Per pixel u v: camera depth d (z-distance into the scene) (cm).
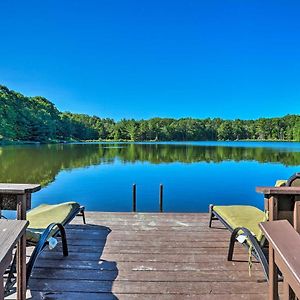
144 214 421
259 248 203
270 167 1697
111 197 891
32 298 194
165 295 198
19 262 157
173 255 265
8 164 1884
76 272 231
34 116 4606
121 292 202
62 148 3672
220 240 305
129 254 267
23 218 181
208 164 1889
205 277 223
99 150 3369
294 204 162
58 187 1062
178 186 1081
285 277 98
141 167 1720
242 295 198
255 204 812
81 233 327
